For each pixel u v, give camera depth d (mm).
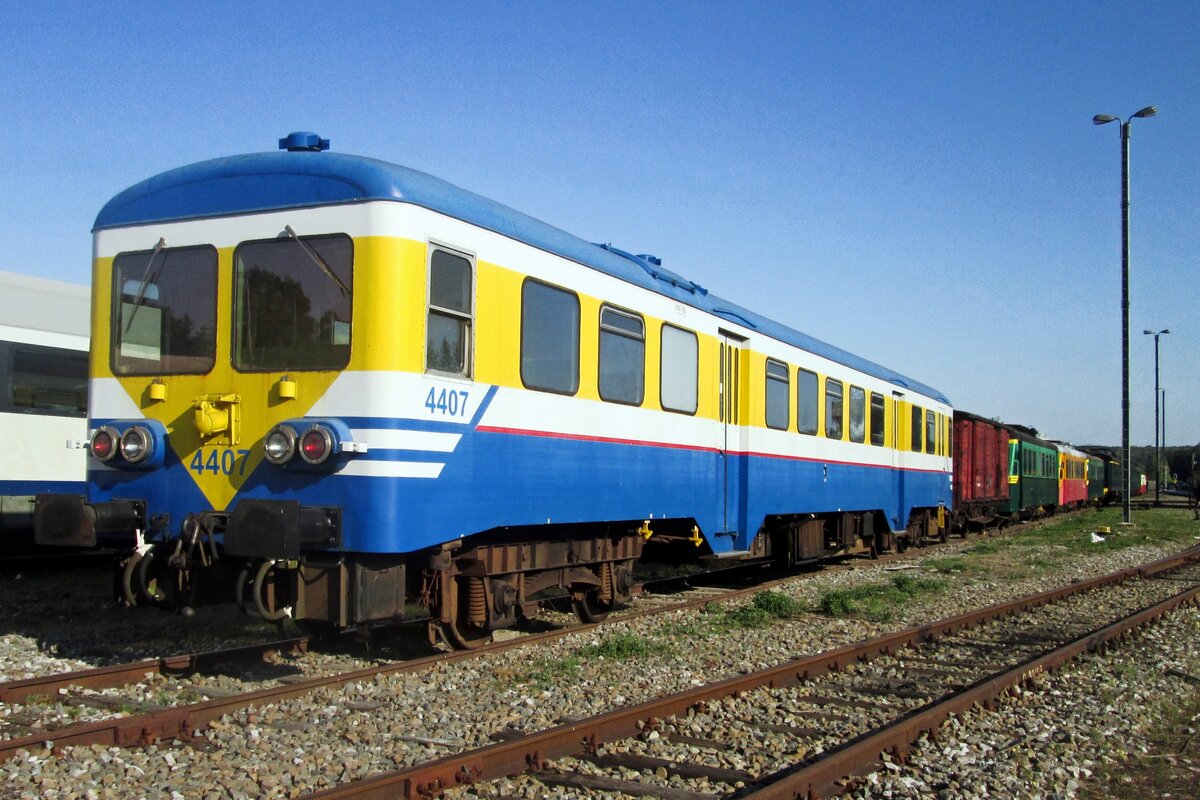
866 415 18031
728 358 12641
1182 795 5516
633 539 11094
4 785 4902
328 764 5422
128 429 7516
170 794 4891
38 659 8094
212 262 7613
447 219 7473
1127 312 29953
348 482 6957
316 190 7277
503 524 8125
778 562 16469
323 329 7180
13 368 13875
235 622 9898
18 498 13852
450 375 7508
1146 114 28641
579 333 9242
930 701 7320
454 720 6410
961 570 17297
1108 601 13555
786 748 5980
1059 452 42062
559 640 9430
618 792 5160
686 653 9000
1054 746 6172
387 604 7332
